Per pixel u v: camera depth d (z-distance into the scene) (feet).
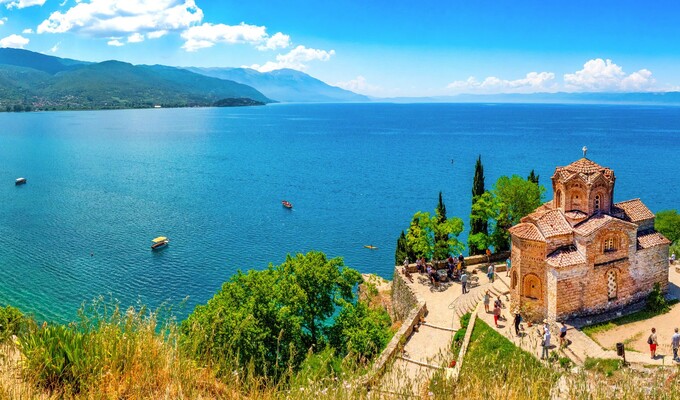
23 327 58.95
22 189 480.23
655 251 153.48
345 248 313.12
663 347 126.52
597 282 144.87
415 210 400.26
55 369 49.29
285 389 51.60
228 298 128.88
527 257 147.23
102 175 557.33
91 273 266.98
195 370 53.42
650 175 515.50
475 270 194.59
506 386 51.44
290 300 131.64
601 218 144.56
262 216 385.50
